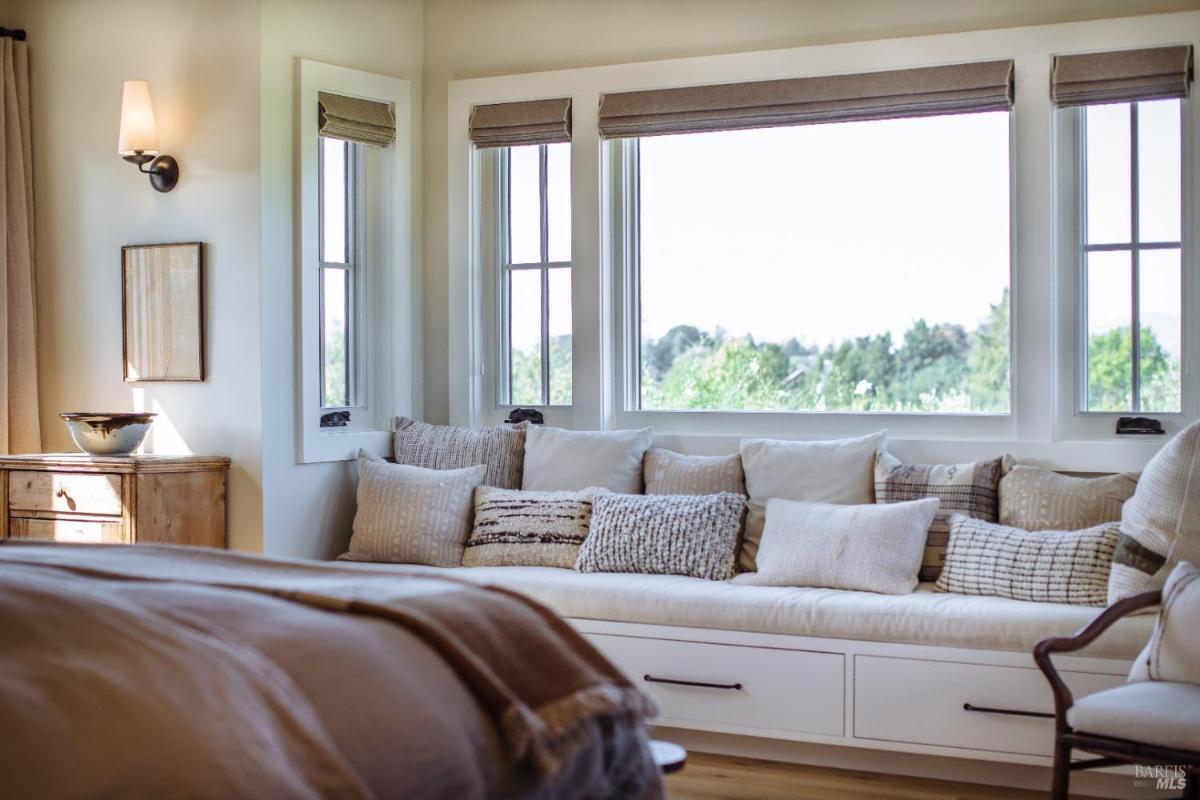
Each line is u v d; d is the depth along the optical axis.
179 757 1.52
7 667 1.60
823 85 4.70
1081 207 4.46
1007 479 4.19
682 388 5.06
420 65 5.35
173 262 4.80
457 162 5.25
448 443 4.98
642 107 4.95
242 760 1.54
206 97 4.77
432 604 2.14
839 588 4.00
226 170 4.73
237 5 4.72
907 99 4.57
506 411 5.30
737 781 3.78
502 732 1.94
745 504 4.45
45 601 1.80
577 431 4.99
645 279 5.11
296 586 2.27
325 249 5.07
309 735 1.64
